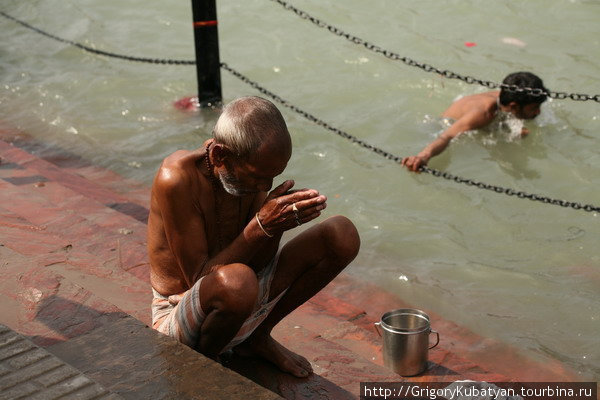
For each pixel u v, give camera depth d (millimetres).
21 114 10695
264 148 3799
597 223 8086
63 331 4371
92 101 11102
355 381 4711
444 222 8156
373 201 8547
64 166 9289
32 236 6270
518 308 6676
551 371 5777
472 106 9820
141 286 5559
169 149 9781
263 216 3961
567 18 13047
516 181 8914
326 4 13961
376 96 10953
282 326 5414
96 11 14461
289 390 4512
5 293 4801
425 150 9117
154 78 11859
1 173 8156
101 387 3713
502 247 7707
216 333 4125
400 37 12664
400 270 7234
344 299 6766
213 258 4125
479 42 12430
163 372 3984
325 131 10031
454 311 6617
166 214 4090
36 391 3674
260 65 12039
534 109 9742
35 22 14031
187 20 14078
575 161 9242
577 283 7059
